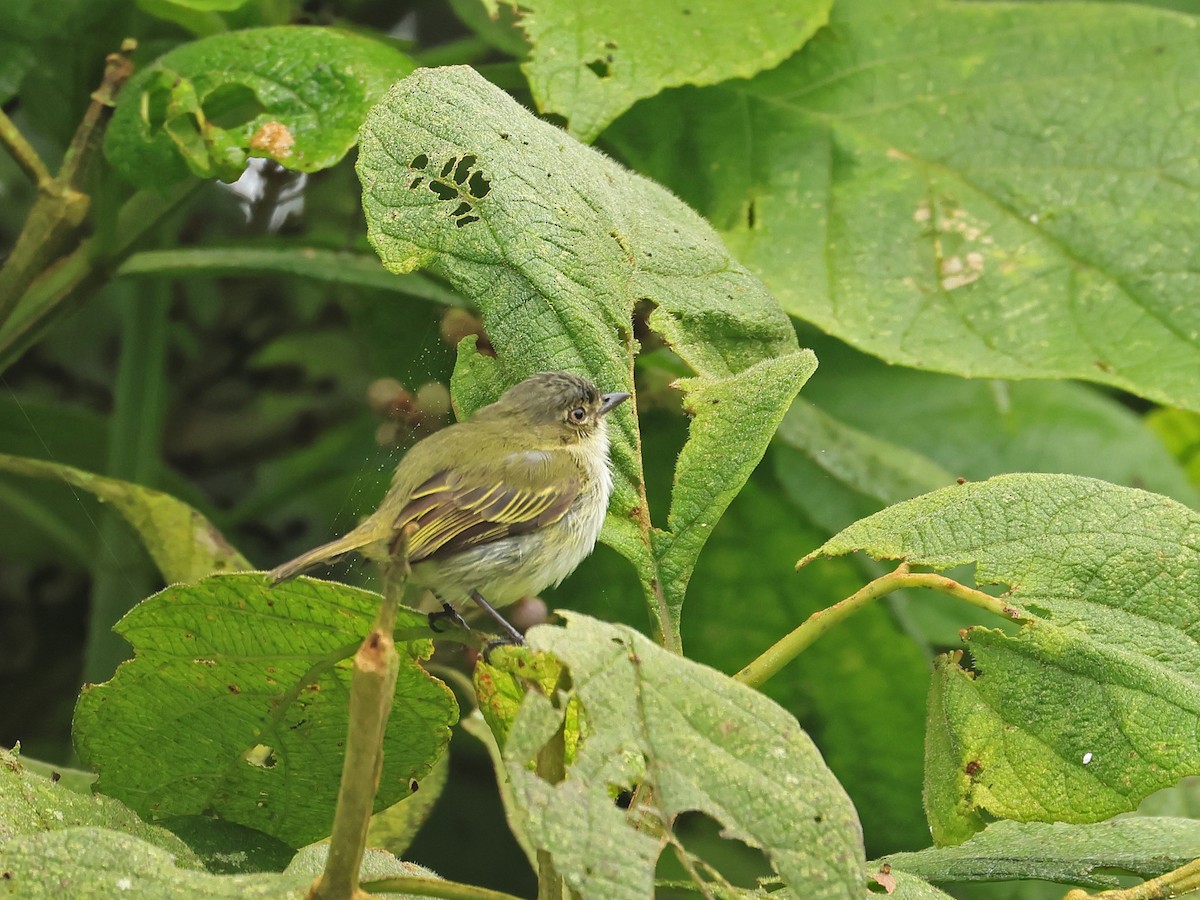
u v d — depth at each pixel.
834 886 4.24
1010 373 9.11
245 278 13.94
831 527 11.20
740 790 4.32
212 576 5.21
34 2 8.97
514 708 5.52
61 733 11.88
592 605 11.11
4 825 5.16
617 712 4.38
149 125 8.27
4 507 11.52
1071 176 9.76
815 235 9.70
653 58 8.89
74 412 11.42
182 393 14.02
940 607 12.08
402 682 5.54
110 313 13.61
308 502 13.31
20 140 8.30
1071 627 5.54
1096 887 6.25
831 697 10.77
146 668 5.62
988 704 5.60
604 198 6.73
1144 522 5.73
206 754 5.97
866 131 10.03
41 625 12.47
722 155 9.99
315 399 13.99
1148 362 9.12
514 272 6.31
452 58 10.44
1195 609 5.52
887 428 13.48
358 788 4.15
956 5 10.36
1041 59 10.18
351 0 11.53
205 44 8.51
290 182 12.38
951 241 9.65
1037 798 5.43
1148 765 5.30
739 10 9.16
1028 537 5.74
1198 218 9.54
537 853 4.86
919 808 10.72
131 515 8.65
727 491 6.08
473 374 7.02
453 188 6.32
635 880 4.07
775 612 11.06
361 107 8.16
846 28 10.27
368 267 9.80
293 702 5.71
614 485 6.15
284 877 4.74
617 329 6.44
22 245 8.30
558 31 8.88
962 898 9.95
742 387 6.27
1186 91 9.95
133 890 4.54
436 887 4.70
